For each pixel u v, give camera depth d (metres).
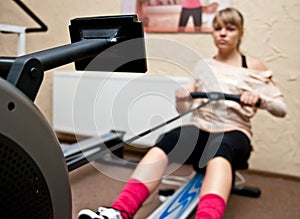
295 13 1.99
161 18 2.35
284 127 2.10
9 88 0.42
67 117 2.62
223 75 1.68
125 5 2.45
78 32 0.63
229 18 1.67
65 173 0.52
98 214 1.01
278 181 2.07
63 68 2.68
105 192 1.73
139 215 1.48
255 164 2.20
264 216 1.53
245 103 1.38
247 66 1.72
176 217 1.20
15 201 0.44
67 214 0.53
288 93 2.07
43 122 0.47
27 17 2.82
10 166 0.42
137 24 0.58
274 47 2.07
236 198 1.76
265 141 2.16
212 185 1.14
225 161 1.24
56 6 2.71
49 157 0.48
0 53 2.93
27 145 0.44
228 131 1.44
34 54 0.49
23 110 0.43
